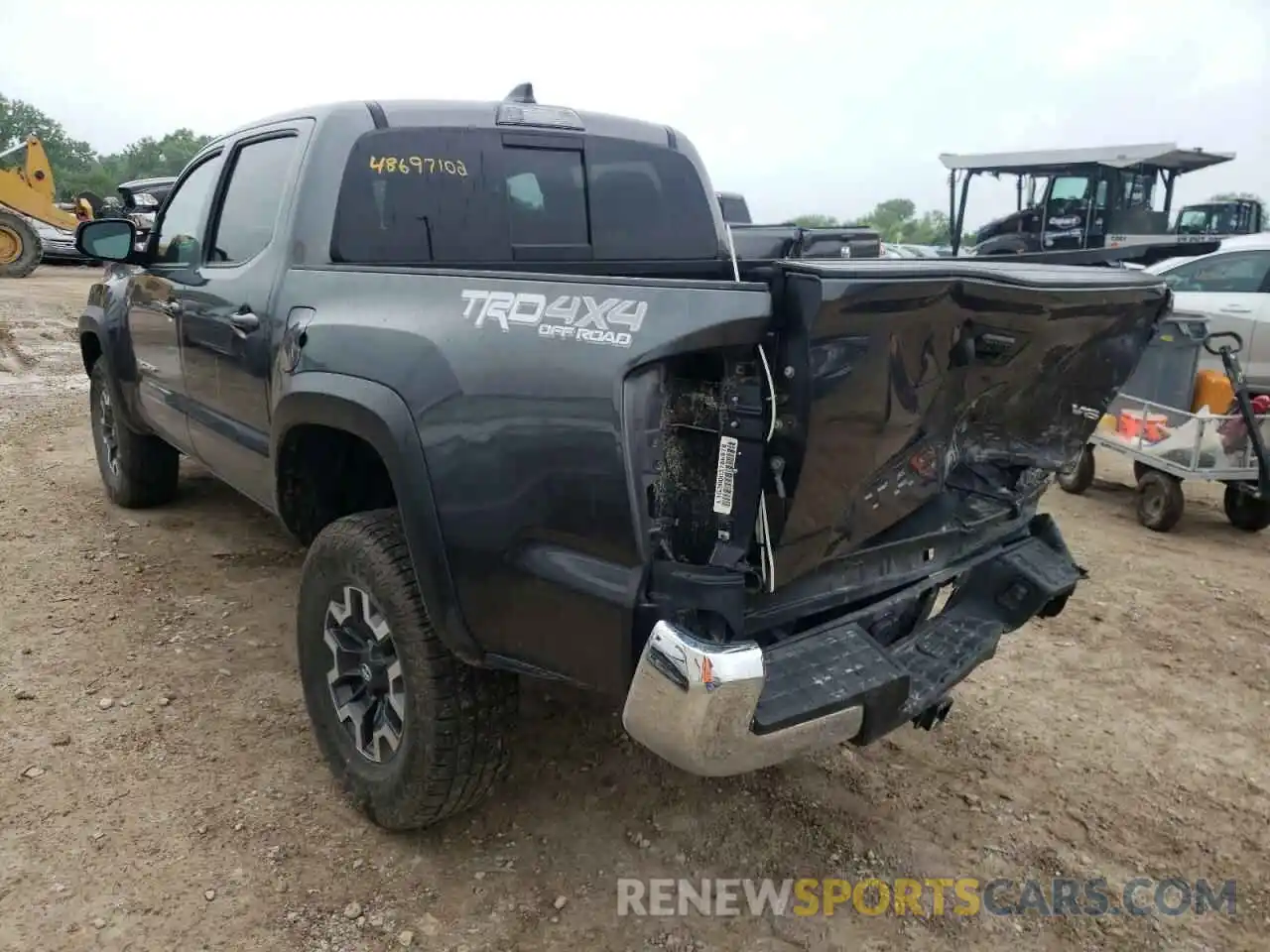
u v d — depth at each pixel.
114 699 3.46
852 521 2.33
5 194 20.88
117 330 4.88
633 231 3.87
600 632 2.15
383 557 2.61
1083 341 2.48
